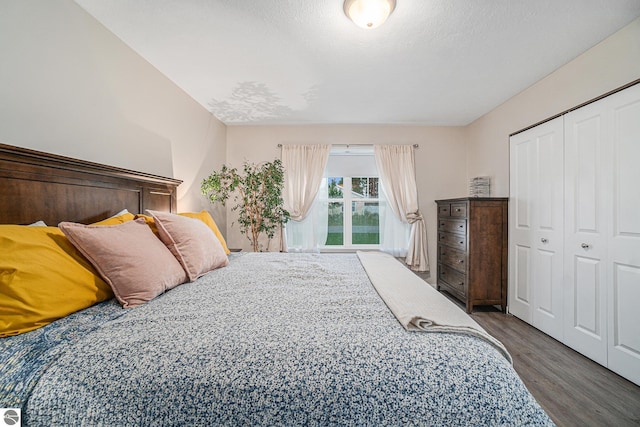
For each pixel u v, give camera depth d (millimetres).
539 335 2295
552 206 2238
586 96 1953
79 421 596
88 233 1043
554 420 1356
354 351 689
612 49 1767
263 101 2850
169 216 1478
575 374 1727
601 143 1816
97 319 879
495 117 3045
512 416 595
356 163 3799
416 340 741
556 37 1780
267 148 3654
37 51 1281
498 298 2846
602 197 1813
